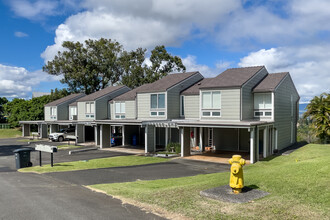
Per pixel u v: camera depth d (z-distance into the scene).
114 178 11.52
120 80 54.19
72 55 49.94
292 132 24.73
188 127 19.48
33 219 6.25
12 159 18.89
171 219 6.01
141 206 6.96
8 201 7.73
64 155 20.58
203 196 7.46
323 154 15.77
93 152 22.28
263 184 8.22
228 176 10.72
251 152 15.76
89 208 6.93
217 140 22.41
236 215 5.98
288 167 10.07
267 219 5.70
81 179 11.19
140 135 27.69
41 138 37.12
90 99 31.20
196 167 14.78
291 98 24.16
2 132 45.31
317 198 6.69
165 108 22.53
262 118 19.75
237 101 18.16
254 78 20.17
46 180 10.91
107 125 25.25
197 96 22.75
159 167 14.77
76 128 29.98
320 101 24.25
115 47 53.00
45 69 49.50
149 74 47.72
